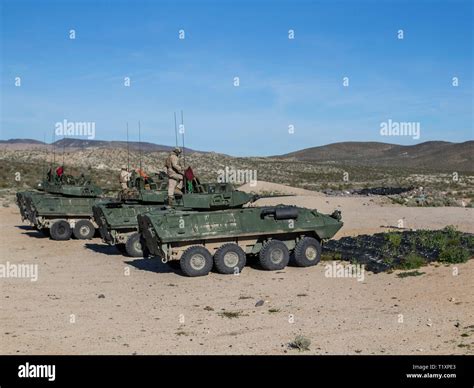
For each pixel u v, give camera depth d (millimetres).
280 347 11031
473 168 181875
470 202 47125
